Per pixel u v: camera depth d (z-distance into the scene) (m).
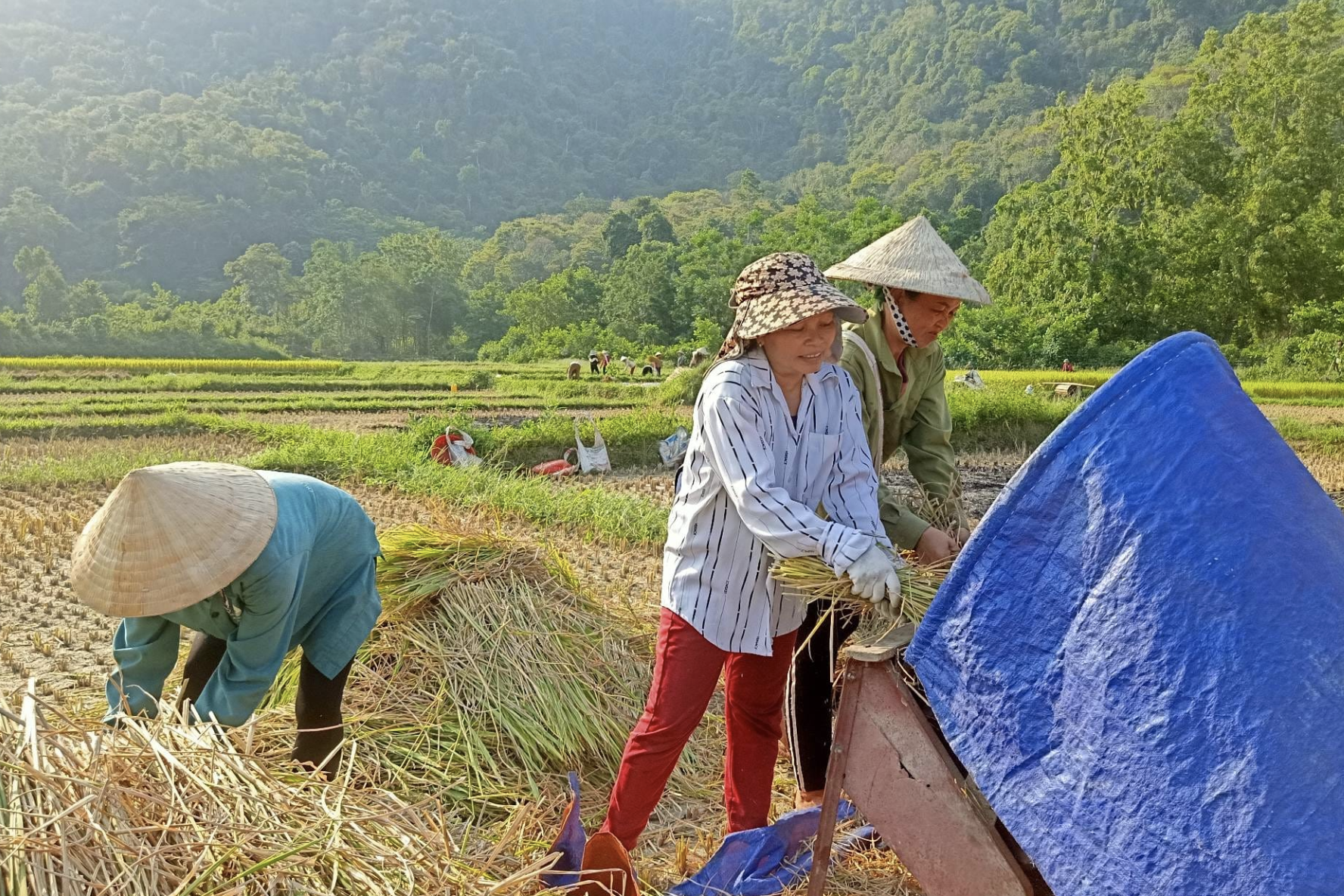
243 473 2.97
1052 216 57.34
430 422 16.59
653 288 87.44
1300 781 1.75
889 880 2.98
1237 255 53.53
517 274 137.25
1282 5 176.38
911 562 3.16
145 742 2.26
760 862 2.99
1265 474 1.97
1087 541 2.06
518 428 17.77
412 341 104.06
